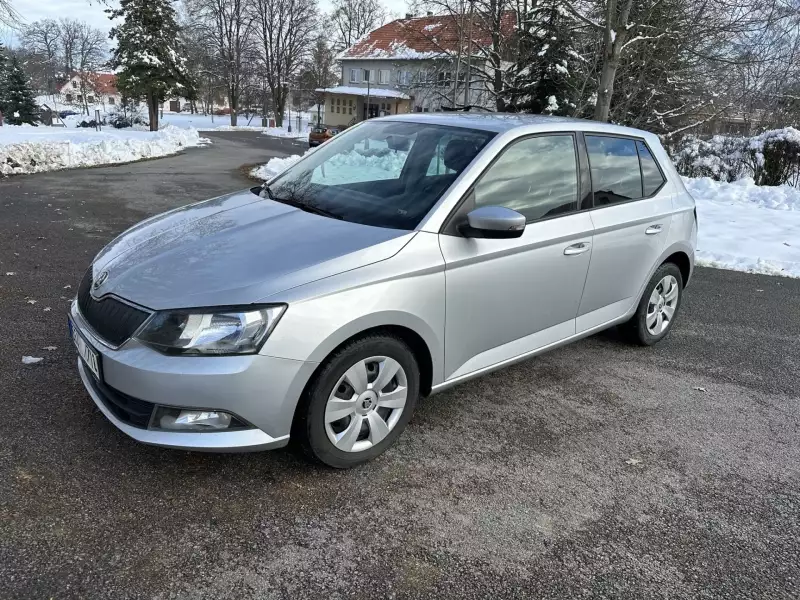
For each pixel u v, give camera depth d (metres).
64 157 16.16
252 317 2.58
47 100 83.31
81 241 7.42
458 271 3.19
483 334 3.46
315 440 2.84
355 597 2.29
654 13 15.41
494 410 3.80
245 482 2.90
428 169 3.51
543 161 3.73
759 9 13.41
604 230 4.03
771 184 15.12
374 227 3.15
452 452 3.29
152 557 2.41
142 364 2.58
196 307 2.59
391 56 57.06
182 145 28.45
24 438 3.11
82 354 2.95
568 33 19.62
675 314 5.14
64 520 2.56
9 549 2.38
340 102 63.31
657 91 19.41
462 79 24.95
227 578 2.33
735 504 3.02
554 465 3.24
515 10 23.19
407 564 2.47
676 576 2.51
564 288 3.86
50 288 5.51
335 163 3.97
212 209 3.67
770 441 3.67
